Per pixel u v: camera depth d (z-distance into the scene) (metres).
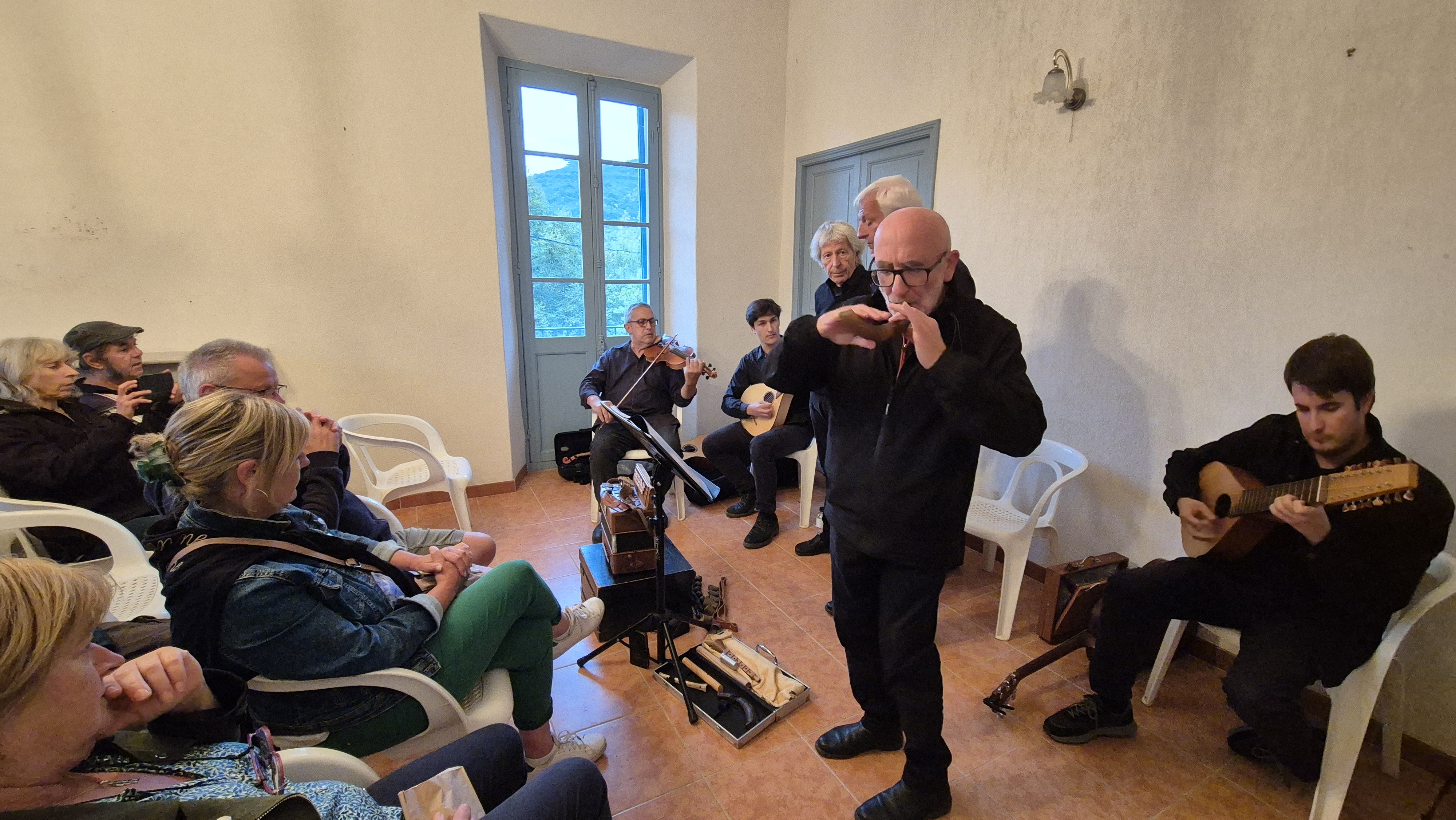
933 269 1.05
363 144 2.75
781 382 1.23
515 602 1.23
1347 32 1.53
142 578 1.58
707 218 3.66
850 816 1.38
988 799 1.43
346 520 1.51
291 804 0.57
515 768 1.01
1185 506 1.53
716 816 1.38
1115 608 1.56
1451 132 1.39
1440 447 1.47
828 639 2.05
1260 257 1.74
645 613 2.02
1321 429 1.28
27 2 2.21
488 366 3.21
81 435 1.80
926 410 1.11
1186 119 1.87
